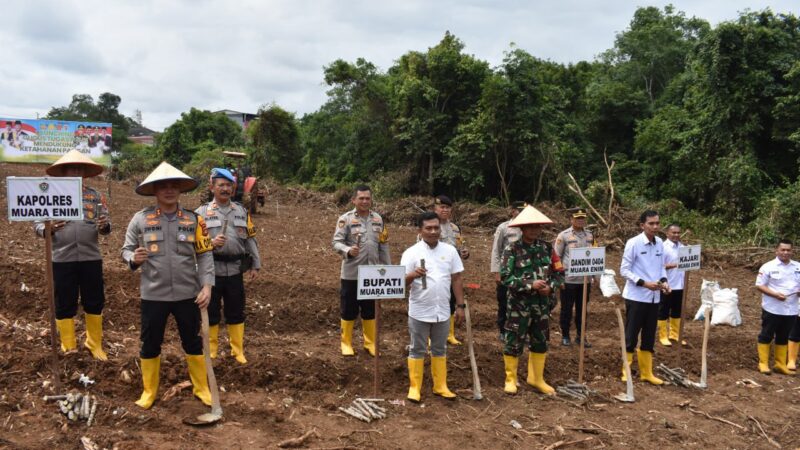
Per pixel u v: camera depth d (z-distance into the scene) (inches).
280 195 1003.3
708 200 880.3
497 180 1008.2
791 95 789.2
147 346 202.2
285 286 364.8
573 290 322.3
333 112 1284.4
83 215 217.3
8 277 313.0
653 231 277.6
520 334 254.2
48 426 181.8
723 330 385.1
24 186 196.2
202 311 203.5
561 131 1058.7
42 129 991.0
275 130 1334.9
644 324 281.1
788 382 302.8
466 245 653.9
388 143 1122.7
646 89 1355.8
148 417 194.5
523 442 213.0
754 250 645.9
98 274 241.4
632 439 223.0
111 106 2741.1
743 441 230.5
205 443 186.2
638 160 1141.1
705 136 873.5
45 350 231.1
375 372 239.5
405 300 374.3
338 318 341.7
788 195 698.2
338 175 1211.2
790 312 307.1
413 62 1038.4
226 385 233.9
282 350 281.7
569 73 1320.1
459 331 344.2
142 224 201.0
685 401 262.7
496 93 898.7
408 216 814.5
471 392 253.9
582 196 816.9
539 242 256.2
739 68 839.1
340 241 278.2
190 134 1626.5
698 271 593.6
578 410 245.8
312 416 217.2
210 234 249.3
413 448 199.8
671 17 1523.1
